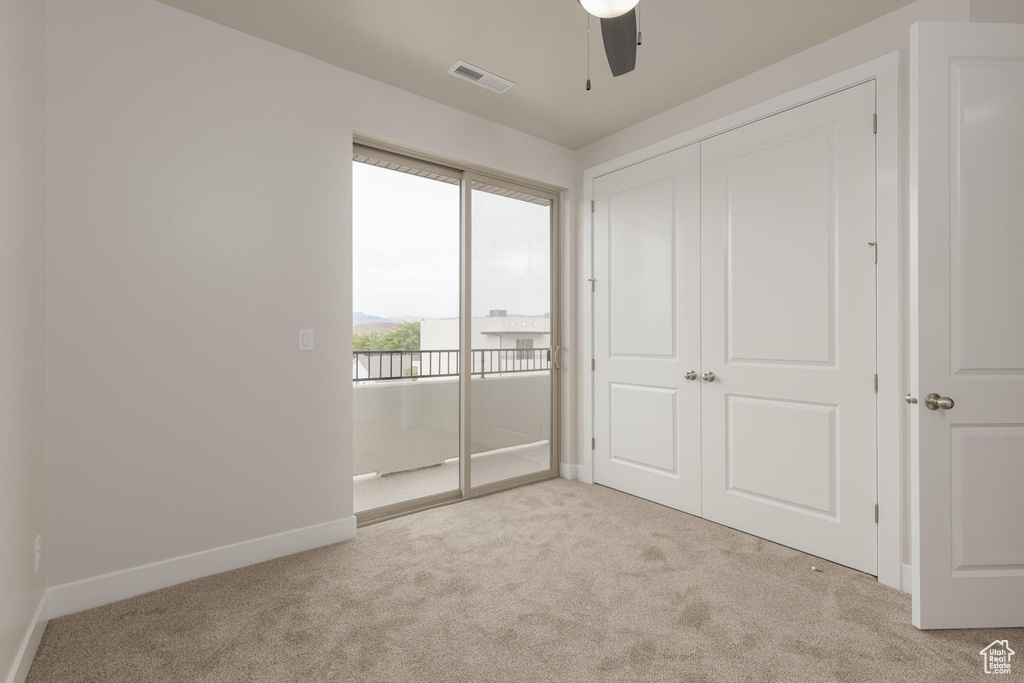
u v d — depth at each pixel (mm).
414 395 3201
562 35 2355
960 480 1785
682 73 2680
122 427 2006
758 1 2094
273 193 2398
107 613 1893
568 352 3779
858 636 1756
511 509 3080
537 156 3559
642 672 1567
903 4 2115
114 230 1983
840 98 2330
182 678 1534
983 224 1791
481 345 3395
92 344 1938
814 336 2420
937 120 1781
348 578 2186
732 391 2764
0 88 1361
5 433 1394
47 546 1850
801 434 2471
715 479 2850
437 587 2107
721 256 2816
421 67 2637
